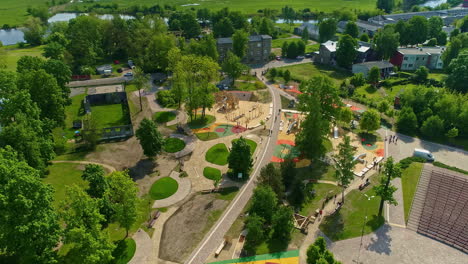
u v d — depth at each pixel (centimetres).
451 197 7362
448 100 10050
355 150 9475
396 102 12119
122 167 8656
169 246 6291
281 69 15588
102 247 5306
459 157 9000
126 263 5891
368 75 14362
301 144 8512
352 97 12850
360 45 17938
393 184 7919
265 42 17812
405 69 16525
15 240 4909
